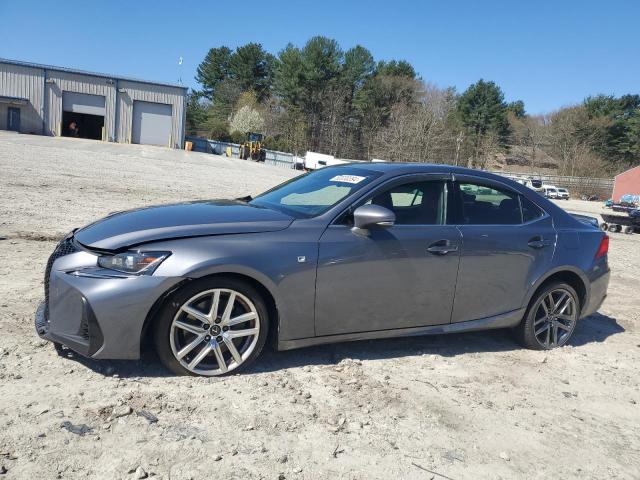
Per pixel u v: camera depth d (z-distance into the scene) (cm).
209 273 380
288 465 309
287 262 405
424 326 475
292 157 6762
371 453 331
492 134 9062
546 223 536
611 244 1628
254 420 349
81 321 366
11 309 494
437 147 7919
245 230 406
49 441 303
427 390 423
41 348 418
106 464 290
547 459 348
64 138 5209
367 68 8869
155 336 380
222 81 10662
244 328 407
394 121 8169
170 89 5806
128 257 371
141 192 1552
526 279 514
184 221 411
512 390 442
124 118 5697
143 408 347
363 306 441
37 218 966
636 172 6325
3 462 281
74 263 377
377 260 439
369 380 427
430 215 477
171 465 295
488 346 538
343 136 8631
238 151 6631
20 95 5319
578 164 8581
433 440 354
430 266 463
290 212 453
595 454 361
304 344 428
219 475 292
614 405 437
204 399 367
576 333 618
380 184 463
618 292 857
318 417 362
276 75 8981
